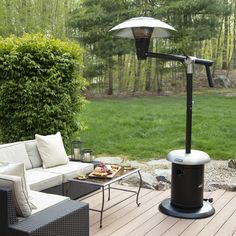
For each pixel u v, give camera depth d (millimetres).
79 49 5617
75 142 4832
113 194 4371
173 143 7129
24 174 2648
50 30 16641
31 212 2547
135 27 3441
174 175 3721
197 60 3578
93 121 9133
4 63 5105
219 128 8094
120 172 3830
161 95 14797
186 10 13094
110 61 14969
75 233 2652
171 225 3432
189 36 13258
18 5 16578
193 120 8914
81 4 15242
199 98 12461
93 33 14320
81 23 14258
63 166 4348
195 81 15969
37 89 5160
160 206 3818
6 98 5262
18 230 2305
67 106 5426
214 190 4500
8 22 16469
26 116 5266
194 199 3664
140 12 13781
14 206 2406
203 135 7617
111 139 7598
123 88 17422
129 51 13953
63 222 2533
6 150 4004
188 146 3645
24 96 5172
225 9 13352
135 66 16828
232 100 11898
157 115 9734
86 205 2766
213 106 10781
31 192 3160
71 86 5469
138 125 8672
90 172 3945
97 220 3566
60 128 5430
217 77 15664
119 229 3340
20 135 5375
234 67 17719
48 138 4410
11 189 2385
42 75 5203
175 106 11172
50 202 2861
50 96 5270
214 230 3314
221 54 17922
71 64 5418
